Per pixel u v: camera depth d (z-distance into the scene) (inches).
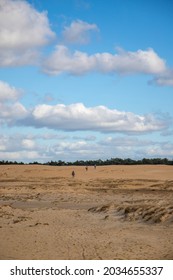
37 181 2335.1
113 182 2170.3
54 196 1541.6
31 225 848.3
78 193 1644.9
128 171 3095.5
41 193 1657.2
